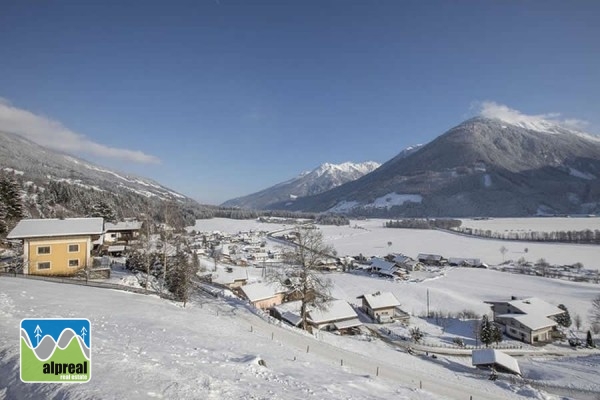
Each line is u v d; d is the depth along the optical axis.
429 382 28.81
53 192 136.75
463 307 78.19
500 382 33.94
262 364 19.25
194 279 62.94
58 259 47.59
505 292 90.94
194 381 12.92
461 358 48.25
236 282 79.44
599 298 75.62
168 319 28.47
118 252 76.19
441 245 180.62
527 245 174.62
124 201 168.62
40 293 30.83
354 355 32.75
